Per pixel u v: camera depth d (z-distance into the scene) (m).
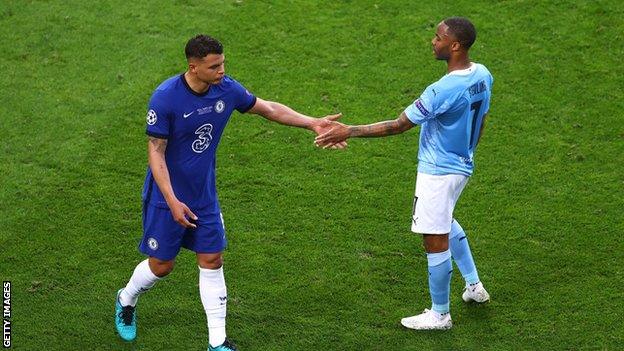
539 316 24.61
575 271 26.11
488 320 24.58
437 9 37.84
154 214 22.19
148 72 34.88
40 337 23.95
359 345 23.77
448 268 23.39
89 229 27.88
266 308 25.03
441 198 22.92
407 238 27.55
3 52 35.91
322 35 36.66
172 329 24.33
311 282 25.92
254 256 26.91
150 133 21.19
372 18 37.47
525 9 37.62
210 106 21.36
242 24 37.22
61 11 38.06
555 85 33.97
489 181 29.78
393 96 33.69
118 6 38.28
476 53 35.53
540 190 29.33
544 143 31.36
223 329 22.83
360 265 26.53
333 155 31.05
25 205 28.75
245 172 30.30
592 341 23.72
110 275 26.19
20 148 31.19
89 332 24.17
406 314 24.84
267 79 34.50
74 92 33.91
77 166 30.45
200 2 38.44
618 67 34.72
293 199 29.16
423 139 23.08
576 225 27.80
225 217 28.44
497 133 31.86
